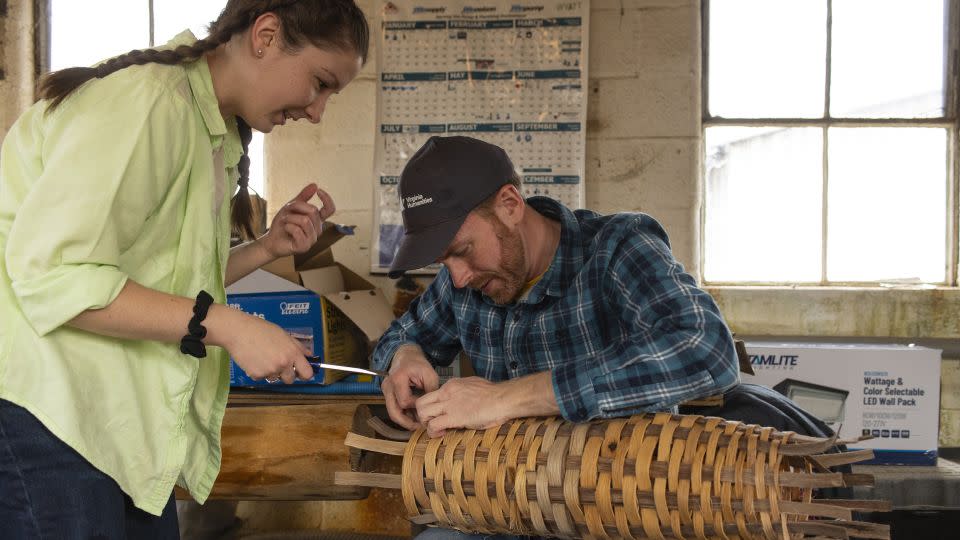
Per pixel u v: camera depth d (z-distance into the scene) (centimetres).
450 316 171
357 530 266
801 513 112
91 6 284
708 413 193
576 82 269
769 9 277
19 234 115
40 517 121
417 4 273
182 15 285
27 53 279
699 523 118
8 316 121
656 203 271
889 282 276
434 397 137
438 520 137
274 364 127
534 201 159
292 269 213
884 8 275
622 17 270
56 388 120
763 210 279
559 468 124
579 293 149
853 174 277
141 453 129
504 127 271
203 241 135
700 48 273
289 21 131
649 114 270
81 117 118
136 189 120
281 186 277
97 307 117
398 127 274
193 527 267
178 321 123
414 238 139
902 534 229
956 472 232
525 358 154
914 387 236
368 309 217
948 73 274
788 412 191
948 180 274
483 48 271
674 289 135
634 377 126
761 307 269
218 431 152
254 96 136
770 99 278
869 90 277
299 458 197
